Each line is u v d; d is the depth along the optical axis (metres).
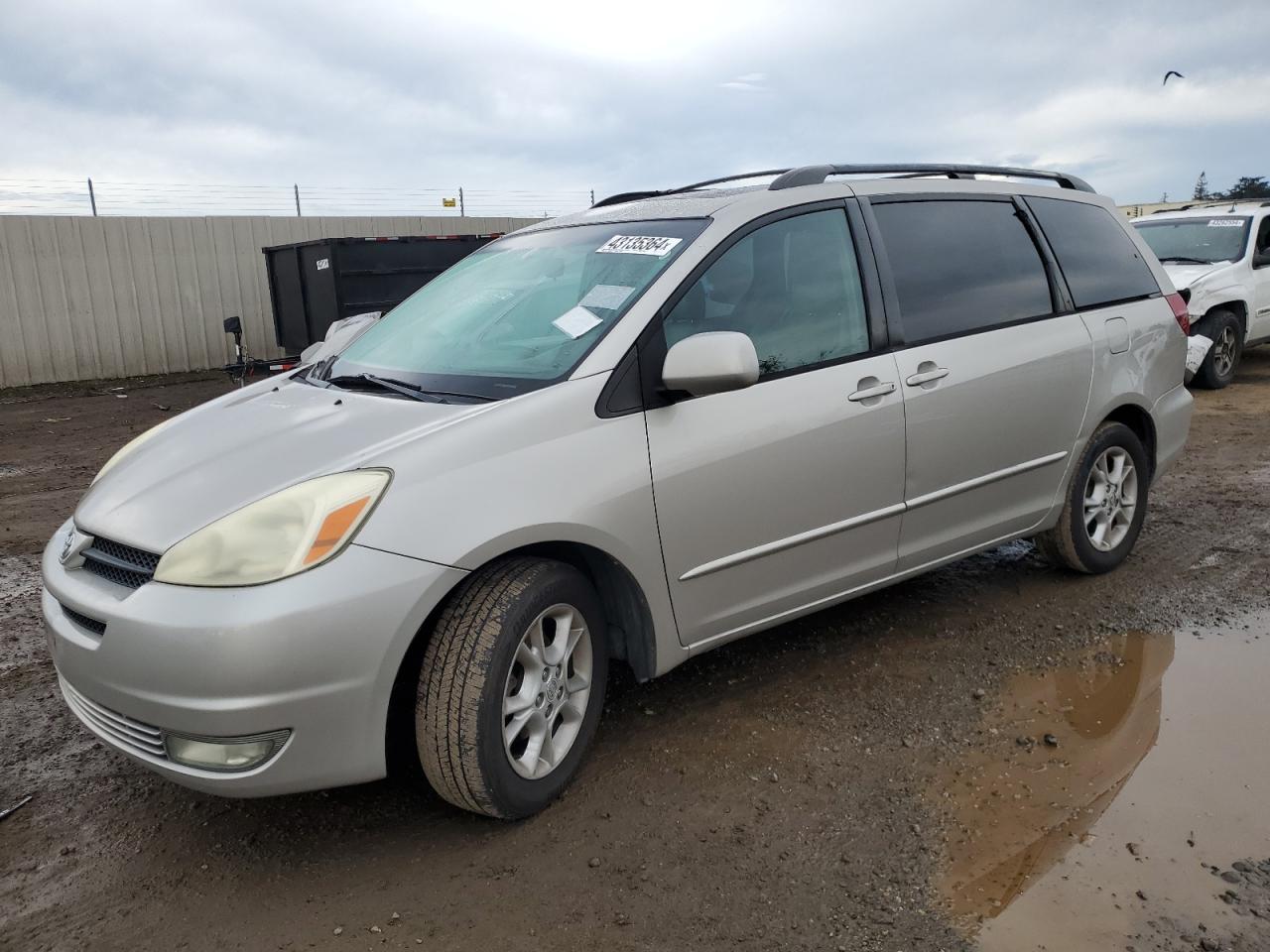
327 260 12.55
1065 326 4.14
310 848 2.75
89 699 2.62
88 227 14.70
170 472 2.91
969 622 4.16
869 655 3.87
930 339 3.67
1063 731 3.23
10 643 4.34
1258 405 9.13
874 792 2.90
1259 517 5.50
